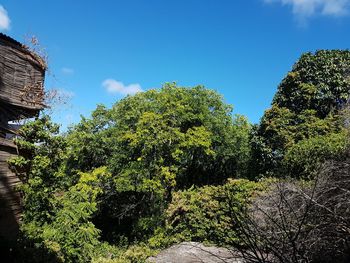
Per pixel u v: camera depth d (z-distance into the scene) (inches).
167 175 690.2
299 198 245.1
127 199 780.6
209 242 534.3
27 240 357.7
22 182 377.7
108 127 818.2
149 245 604.1
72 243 404.8
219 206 539.8
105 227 812.0
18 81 354.9
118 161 746.8
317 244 174.6
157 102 779.4
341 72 786.8
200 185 882.8
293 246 148.0
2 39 336.8
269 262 146.3
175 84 834.8
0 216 339.0
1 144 347.3
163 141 701.3
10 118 364.8
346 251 167.0
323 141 538.9
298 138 735.1
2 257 310.8
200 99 848.9
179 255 503.2
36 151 399.9
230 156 884.6
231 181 583.5
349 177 284.0
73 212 432.8
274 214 251.4
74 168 770.8
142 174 698.2
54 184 423.5
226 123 893.2
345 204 216.7
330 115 700.0
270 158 765.9
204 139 752.3
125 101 813.2
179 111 748.6
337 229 172.7
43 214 392.5
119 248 642.2
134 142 699.4
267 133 788.6
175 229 606.9
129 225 795.4
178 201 628.4
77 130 812.0
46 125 399.5
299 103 794.8
